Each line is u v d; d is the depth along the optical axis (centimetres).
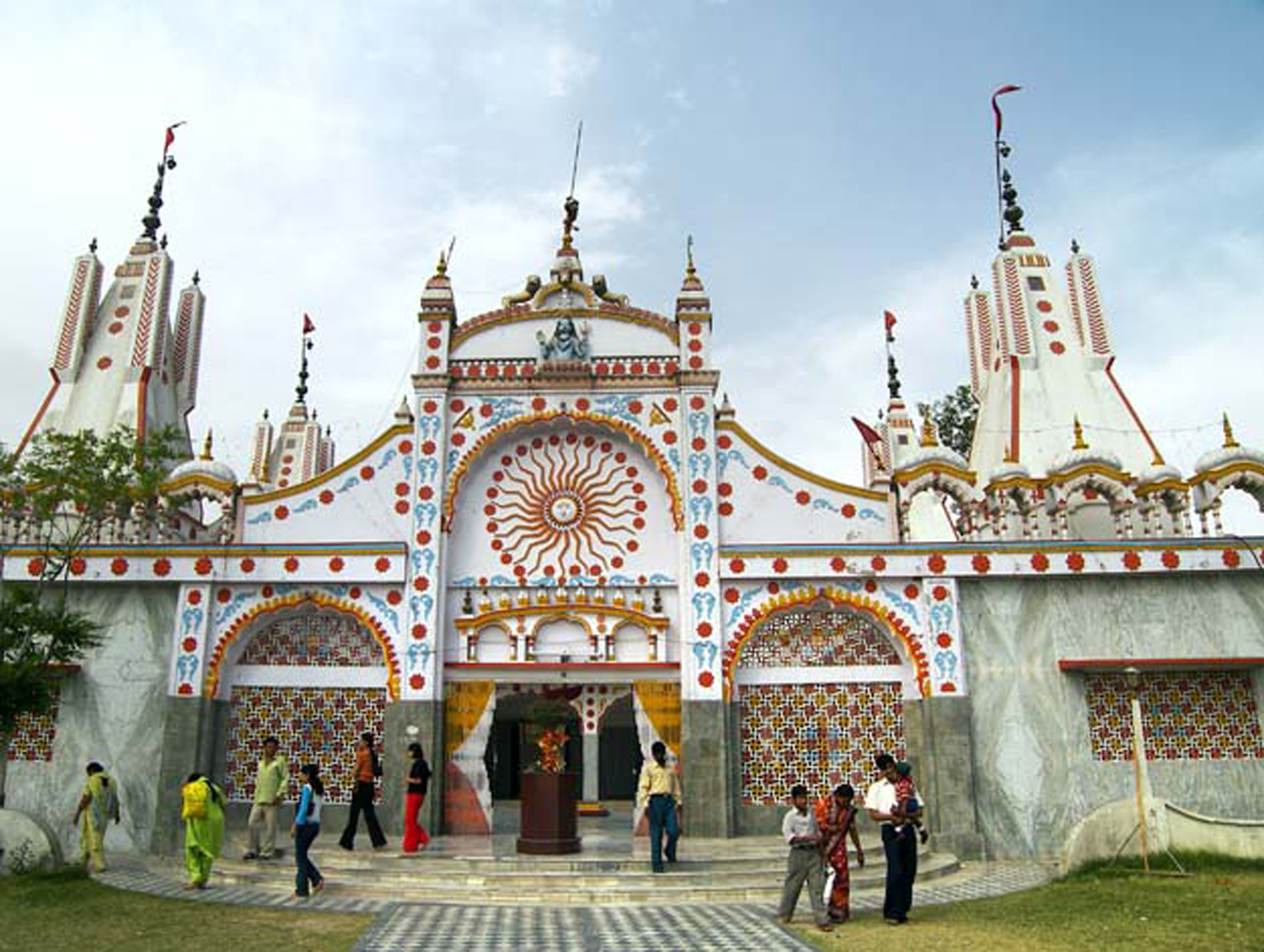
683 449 1664
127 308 2028
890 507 1658
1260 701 1503
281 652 1625
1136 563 1527
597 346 1739
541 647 1611
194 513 1898
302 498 1677
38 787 1519
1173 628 1529
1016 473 1667
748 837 1498
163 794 1491
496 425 1695
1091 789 1488
